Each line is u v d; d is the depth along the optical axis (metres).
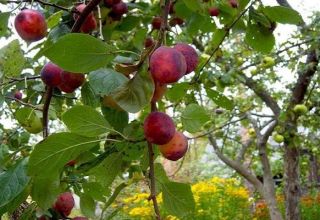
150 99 0.53
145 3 1.19
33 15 0.69
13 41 0.69
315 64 2.68
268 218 3.97
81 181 0.88
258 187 3.22
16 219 0.87
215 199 3.84
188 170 6.14
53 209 0.76
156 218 0.56
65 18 0.86
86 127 0.56
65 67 0.53
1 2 0.77
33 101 1.06
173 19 1.15
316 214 4.21
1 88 0.71
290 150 3.06
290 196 3.04
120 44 1.21
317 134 3.49
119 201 3.71
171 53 0.52
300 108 2.79
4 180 0.58
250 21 0.87
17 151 0.72
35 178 0.62
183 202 0.66
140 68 0.55
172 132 0.55
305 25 2.61
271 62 2.78
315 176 5.03
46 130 0.73
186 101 1.25
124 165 0.83
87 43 0.52
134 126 0.65
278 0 2.27
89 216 0.91
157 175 0.67
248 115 3.19
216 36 1.07
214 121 3.20
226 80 1.98
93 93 0.75
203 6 0.93
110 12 0.97
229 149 4.38
